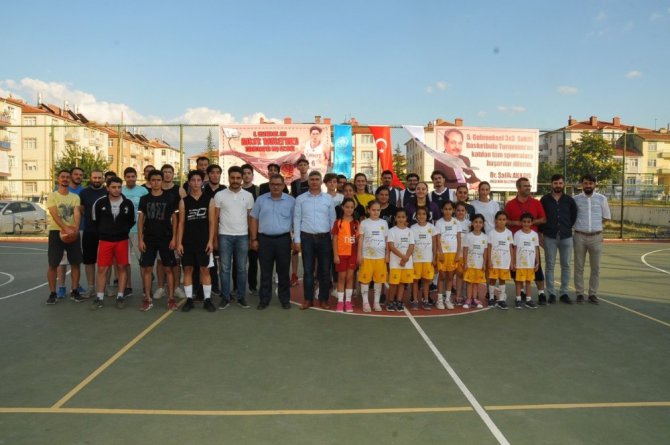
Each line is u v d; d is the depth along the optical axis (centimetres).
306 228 730
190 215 701
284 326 636
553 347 558
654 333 620
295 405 396
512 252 756
